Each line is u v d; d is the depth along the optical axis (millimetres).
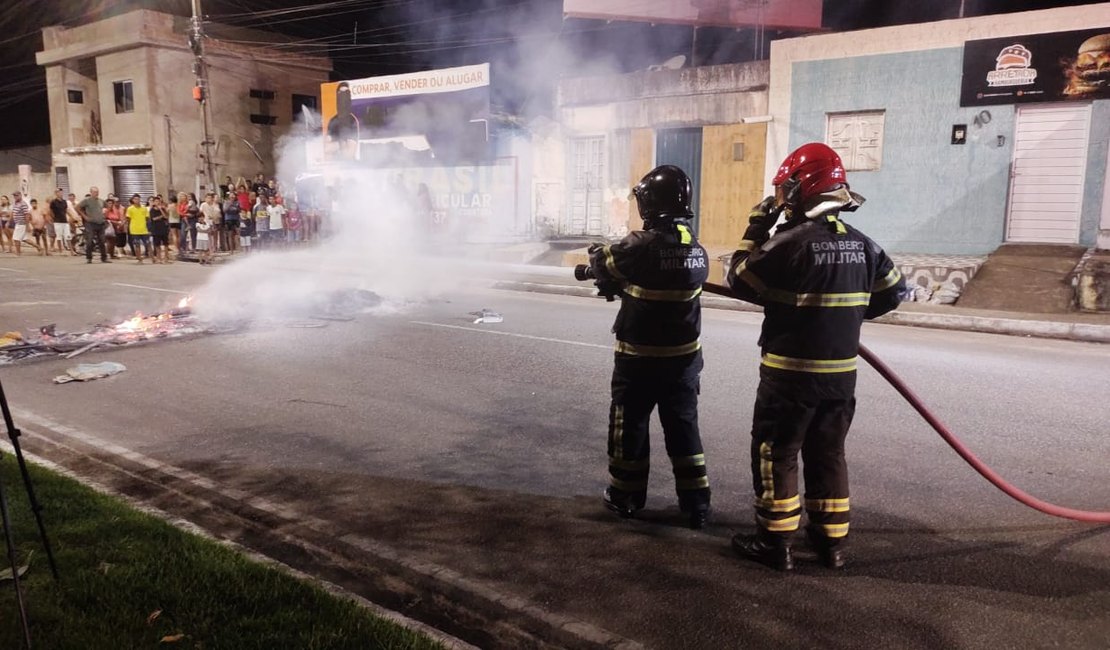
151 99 26641
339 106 23891
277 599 3160
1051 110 13273
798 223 3463
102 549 3578
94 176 28906
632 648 2977
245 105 28953
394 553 3811
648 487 4703
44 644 2811
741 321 11117
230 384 7199
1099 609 3256
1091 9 12633
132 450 5387
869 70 14789
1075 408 6387
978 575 3562
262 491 4641
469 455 5270
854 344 3441
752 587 3463
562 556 3779
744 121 16453
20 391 7000
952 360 8383
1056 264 12539
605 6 20047
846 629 3117
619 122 18656
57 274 17281
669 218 3875
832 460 3566
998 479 3795
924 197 14523
